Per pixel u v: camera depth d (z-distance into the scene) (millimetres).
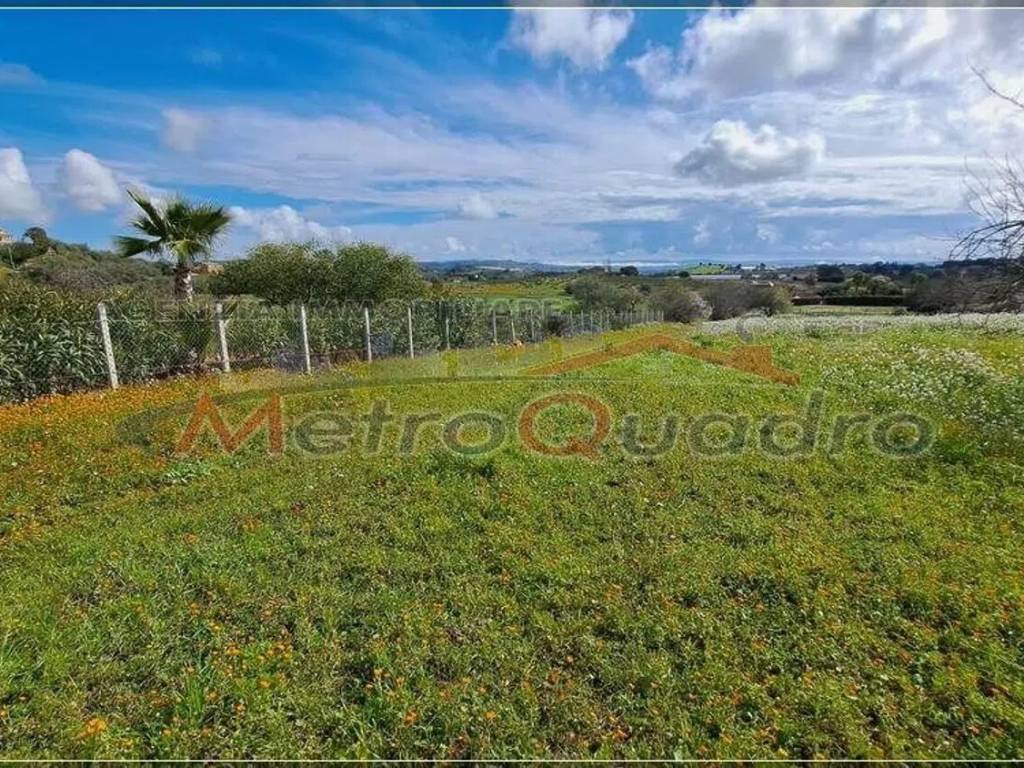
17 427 7770
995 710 3016
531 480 6301
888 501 5570
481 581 4301
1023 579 4141
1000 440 7234
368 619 3834
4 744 2832
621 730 3002
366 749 2836
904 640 3588
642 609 3930
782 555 4539
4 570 4418
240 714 3027
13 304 10070
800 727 2971
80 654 3451
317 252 23078
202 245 15609
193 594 4094
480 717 3025
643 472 6539
